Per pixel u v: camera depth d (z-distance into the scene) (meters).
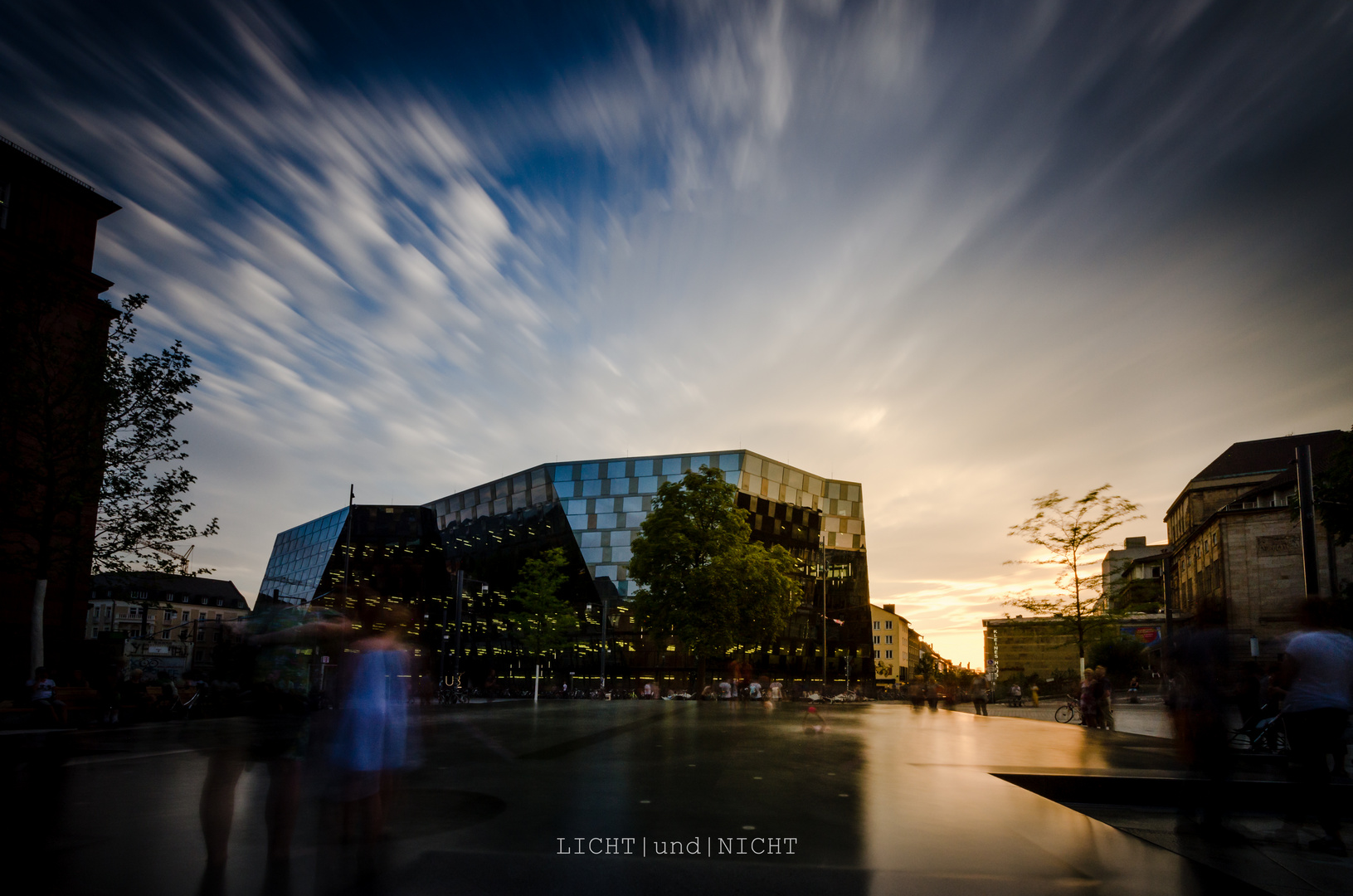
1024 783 8.16
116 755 10.36
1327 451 65.50
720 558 41.34
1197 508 70.88
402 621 5.04
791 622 70.00
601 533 69.81
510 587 76.12
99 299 22.33
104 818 5.63
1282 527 54.53
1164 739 14.64
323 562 95.81
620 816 5.87
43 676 16.98
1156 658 56.62
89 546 20.28
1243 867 5.29
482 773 8.43
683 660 64.31
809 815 6.01
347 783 4.61
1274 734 11.00
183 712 19.67
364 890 3.79
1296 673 6.20
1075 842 5.07
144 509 20.77
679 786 7.57
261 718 4.50
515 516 77.31
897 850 4.80
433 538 89.94
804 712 28.05
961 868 4.39
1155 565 84.44
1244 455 72.00
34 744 12.15
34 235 23.55
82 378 20.05
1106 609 24.61
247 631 4.65
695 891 3.88
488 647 76.56
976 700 30.62
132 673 19.92
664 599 42.06
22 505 19.89
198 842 4.83
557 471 72.94
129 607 104.00
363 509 90.12
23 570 19.59
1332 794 5.90
